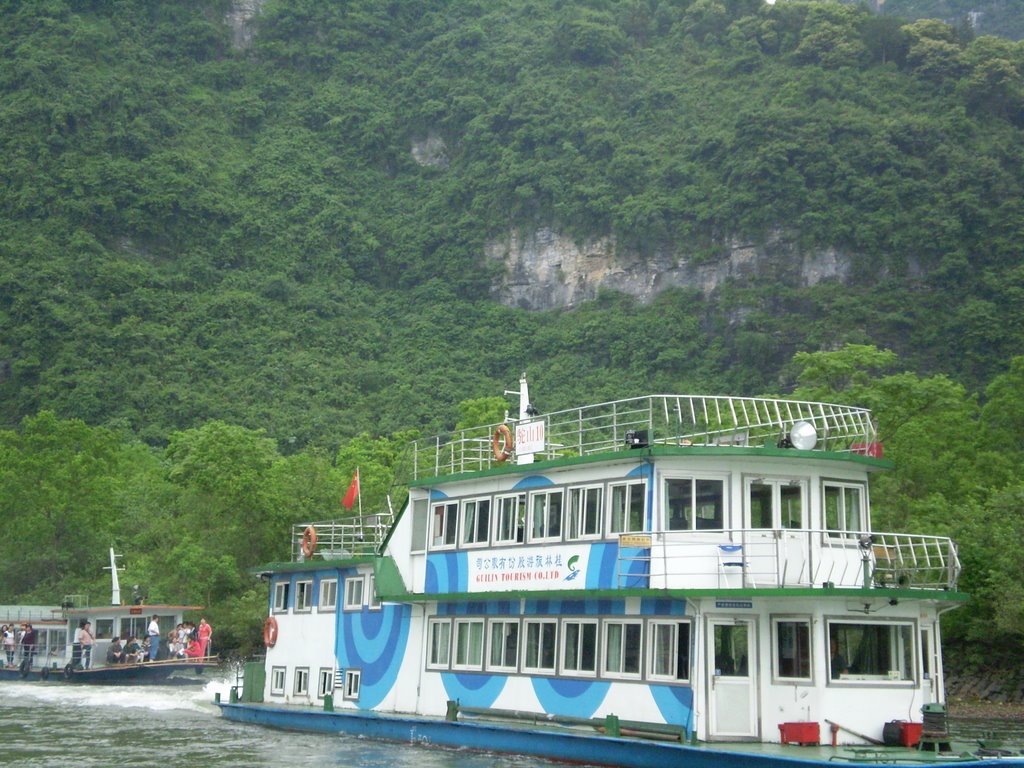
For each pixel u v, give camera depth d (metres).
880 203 184.38
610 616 25.19
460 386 184.25
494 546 28.03
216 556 71.56
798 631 23.48
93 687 50.00
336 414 168.25
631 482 25.00
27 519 74.81
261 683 36.16
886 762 21.20
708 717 23.03
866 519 25.56
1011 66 199.75
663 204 199.25
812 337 174.00
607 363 186.75
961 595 24.08
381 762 27.05
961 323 166.75
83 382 166.75
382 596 30.58
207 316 194.50
